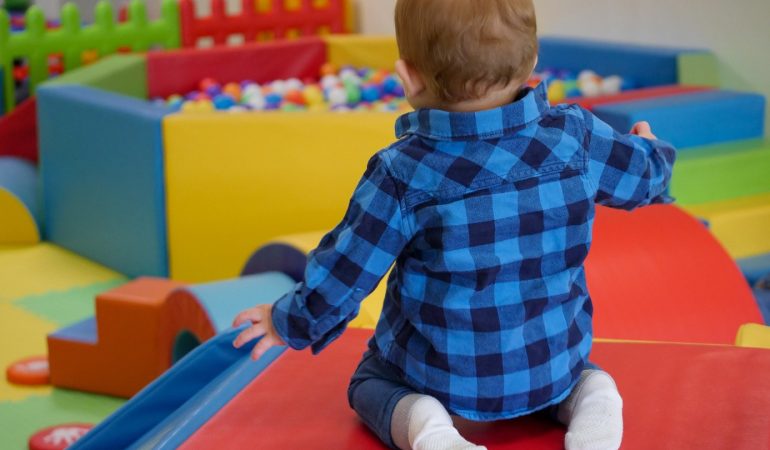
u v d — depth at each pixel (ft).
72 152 15.01
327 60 20.95
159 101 18.13
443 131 4.60
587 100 14.23
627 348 6.07
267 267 10.52
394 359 4.93
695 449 4.70
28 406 10.47
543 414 5.15
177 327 9.57
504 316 4.65
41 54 18.47
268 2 21.45
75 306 13.39
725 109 14.10
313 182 12.85
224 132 13.03
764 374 5.54
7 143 17.33
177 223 13.51
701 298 8.68
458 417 5.18
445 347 4.69
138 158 13.64
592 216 4.82
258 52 19.79
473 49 4.46
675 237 9.21
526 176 4.63
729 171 13.42
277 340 4.85
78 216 15.26
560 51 18.42
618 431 4.64
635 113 13.25
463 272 4.58
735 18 15.30
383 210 4.60
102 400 10.62
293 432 5.19
